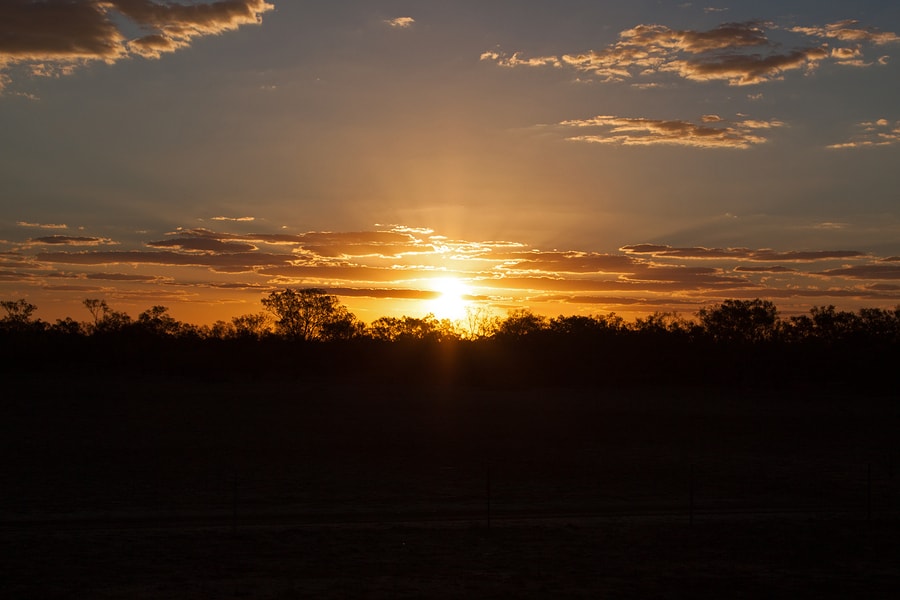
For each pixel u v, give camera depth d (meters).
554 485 35.88
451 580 18.91
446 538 23.94
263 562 20.66
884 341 94.25
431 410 66.75
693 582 19.03
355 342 100.00
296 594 17.52
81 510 29.16
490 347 97.50
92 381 79.94
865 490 35.44
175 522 26.98
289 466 40.69
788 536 24.58
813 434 55.34
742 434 54.91
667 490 34.94
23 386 74.81
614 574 19.69
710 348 95.50
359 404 69.94
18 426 54.06
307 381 85.62
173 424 56.72
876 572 20.36
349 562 20.73
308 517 28.12
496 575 19.42
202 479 36.59
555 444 49.59
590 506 30.94
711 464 42.62
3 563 20.27
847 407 71.19
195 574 19.33
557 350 95.50
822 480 38.00
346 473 38.69
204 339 102.69
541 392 80.88
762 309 106.56
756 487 35.91
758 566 20.73
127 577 18.98
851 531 25.48
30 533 24.62
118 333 99.25
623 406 70.81
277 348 95.69
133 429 53.91
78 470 38.56
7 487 33.78
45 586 18.08
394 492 33.72
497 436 52.84
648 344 95.62
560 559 21.22
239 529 25.41
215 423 57.59
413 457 43.97
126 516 28.06
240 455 44.16
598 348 95.12
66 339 95.31
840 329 104.19
